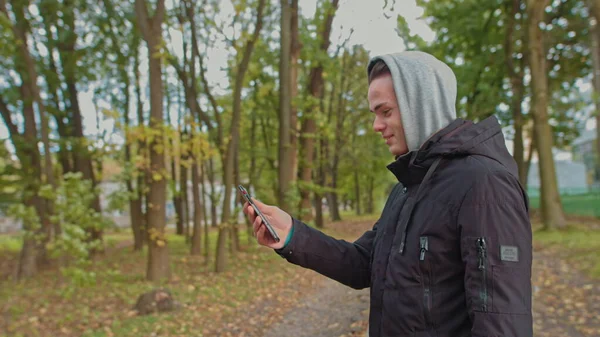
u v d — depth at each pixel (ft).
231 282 28.99
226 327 19.99
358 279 4.93
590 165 126.41
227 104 42.39
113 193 28.99
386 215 4.54
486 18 53.42
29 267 34.81
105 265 38.29
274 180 56.24
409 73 4.13
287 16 37.96
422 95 4.08
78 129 44.78
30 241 34.99
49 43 38.55
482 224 3.46
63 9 37.70
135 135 27.78
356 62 71.20
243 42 33.88
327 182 94.48
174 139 28.91
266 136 59.26
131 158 30.45
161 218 29.96
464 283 3.56
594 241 33.30
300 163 54.70
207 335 18.95
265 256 37.93
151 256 30.07
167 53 28.91
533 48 41.39
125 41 45.88
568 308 18.78
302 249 4.72
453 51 54.13
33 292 27.37
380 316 4.13
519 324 3.27
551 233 40.24
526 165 63.87
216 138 36.01
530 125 60.18
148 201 30.01
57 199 21.88
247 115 49.34
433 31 51.37
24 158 33.83
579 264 26.50
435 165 3.87
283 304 23.54
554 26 45.75
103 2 41.65
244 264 34.99
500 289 3.32
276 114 49.88
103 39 43.29
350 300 22.99
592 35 24.58
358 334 17.24
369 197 115.85
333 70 50.39
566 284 22.54
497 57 50.14
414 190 4.11
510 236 3.43
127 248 55.11
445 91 4.14
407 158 4.09
